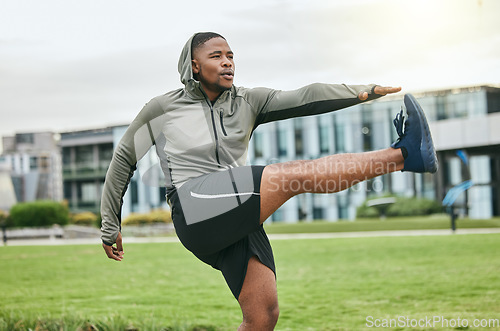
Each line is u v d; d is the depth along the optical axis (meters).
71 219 24.47
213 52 1.99
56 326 3.70
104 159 28.88
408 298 4.43
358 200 24.03
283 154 23.56
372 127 22.03
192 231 1.86
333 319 3.80
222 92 2.04
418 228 14.45
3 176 31.19
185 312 4.25
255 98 2.07
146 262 8.37
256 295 1.92
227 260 1.96
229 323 3.80
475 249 8.03
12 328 3.67
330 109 2.00
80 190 29.50
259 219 1.82
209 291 5.35
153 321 3.62
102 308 4.54
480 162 21.86
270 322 1.93
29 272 7.50
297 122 23.30
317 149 23.09
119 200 2.21
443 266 6.30
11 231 20.08
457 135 21.73
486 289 4.64
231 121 2.02
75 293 5.47
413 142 1.73
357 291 4.91
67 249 12.38
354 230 14.98
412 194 23.30
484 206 21.70
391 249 8.66
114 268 7.70
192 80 1.96
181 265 7.77
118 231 2.23
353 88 1.96
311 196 24.88
